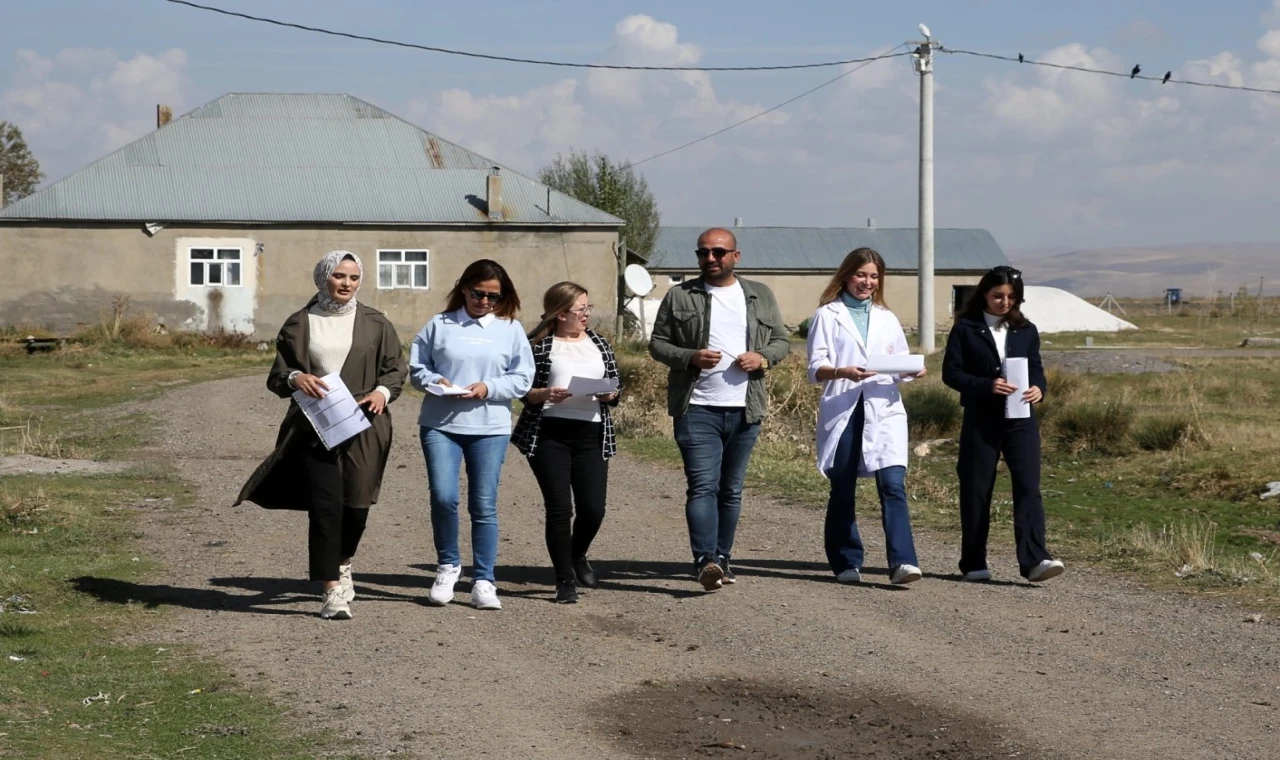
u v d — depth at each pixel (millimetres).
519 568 8602
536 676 6000
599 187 63375
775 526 10211
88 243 40531
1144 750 4992
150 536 9523
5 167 84125
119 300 39469
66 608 7191
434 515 7449
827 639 6684
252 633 6758
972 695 5723
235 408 19828
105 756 4770
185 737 5055
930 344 33531
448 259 42062
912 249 71000
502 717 5379
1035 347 8094
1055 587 7953
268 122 44719
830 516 8133
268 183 42344
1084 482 14508
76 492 11344
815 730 5262
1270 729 5227
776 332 7902
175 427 17547
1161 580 8102
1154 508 12656
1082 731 5223
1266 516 12086
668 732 5219
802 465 13664
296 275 41344
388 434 7270
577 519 7855
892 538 7918
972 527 8133
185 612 7219
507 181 43688
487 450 7371
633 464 13883
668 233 73688
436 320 7410
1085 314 61969
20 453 14109
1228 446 15500
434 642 6605
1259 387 23719
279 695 5656
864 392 7996
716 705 5590
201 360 32844
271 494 7199
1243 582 8000
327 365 7016
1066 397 20609
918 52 32875
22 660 6070
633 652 6445
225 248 41031
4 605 7125
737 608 7395
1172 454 15469
